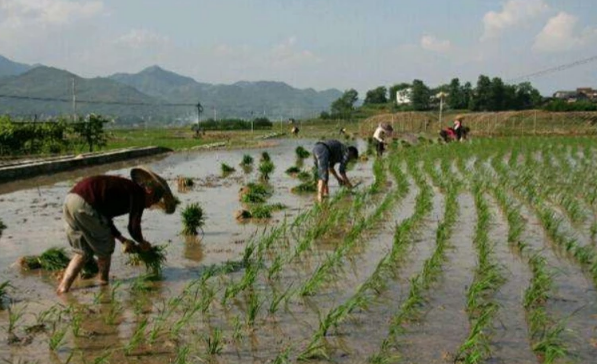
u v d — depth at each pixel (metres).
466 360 4.84
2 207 13.91
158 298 6.88
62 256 8.30
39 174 21.48
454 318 6.14
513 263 8.24
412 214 12.11
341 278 7.66
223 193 16.17
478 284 6.54
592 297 6.80
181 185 17.64
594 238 9.79
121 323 6.07
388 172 20.11
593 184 15.49
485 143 31.70
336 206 12.34
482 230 9.52
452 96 111.19
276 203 13.66
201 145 42.19
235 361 5.17
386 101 135.75
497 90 102.00
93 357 5.26
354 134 63.31
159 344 5.53
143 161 28.70
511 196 14.12
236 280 7.60
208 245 9.66
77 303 6.70
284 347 5.46
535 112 60.94
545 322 5.94
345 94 120.94
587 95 142.62
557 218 11.28
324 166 13.56
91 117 33.19
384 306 6.54
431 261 7.64
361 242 9.66
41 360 5.19
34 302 6.75
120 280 7.61
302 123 99.44
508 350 5.36
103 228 7.16
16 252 9.27
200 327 5.96
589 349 5.38
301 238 10.02
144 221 11.84
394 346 5.44
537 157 24.88
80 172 22.75
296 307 6.54
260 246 8.79
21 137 29.38
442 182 15.94
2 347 5.47
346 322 6.06
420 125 69.31
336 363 5.11
